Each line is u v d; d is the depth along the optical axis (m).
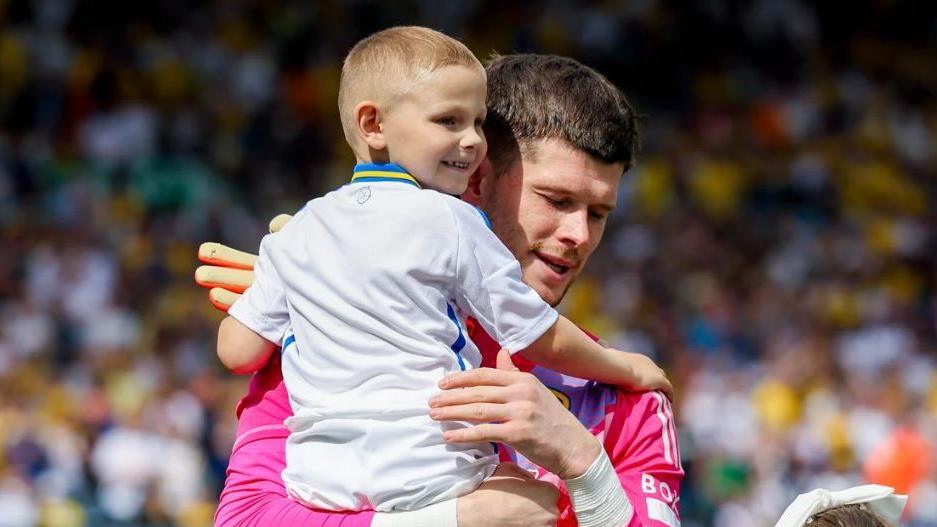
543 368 3.88
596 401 3.87
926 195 27.75
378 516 3.35
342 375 3.45
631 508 3.44
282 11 26.11
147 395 14.89
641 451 3.80
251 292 3.80
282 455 3.69
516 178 3.79
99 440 13.93
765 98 28.62
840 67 30.28
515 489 3.38
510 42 28.22
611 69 28.12
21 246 18.83
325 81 25.00
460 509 3.33
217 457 14.44
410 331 3.42
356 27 26.73
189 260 19.78
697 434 16.70
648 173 24.92
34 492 13.23
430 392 3.40
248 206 21.78
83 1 24.19
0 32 23.23
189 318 17.61
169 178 21.50
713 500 15.99
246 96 24.03
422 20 27.73
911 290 24.36
